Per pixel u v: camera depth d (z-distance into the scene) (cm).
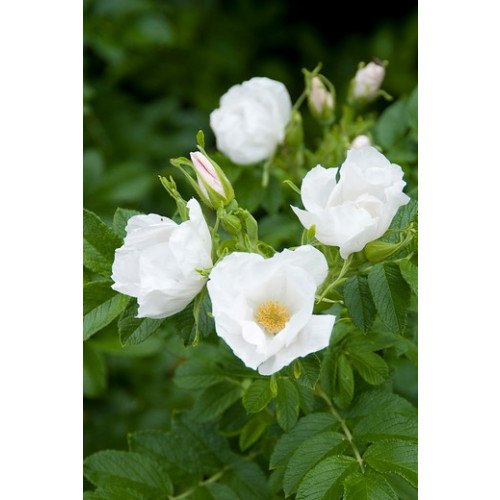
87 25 141
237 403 102
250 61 178
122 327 90
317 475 88
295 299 85
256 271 84
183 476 100
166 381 134
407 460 88
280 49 186
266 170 109
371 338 96
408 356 98
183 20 169
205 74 167
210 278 83
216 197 89
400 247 88
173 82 168
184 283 85
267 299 85
